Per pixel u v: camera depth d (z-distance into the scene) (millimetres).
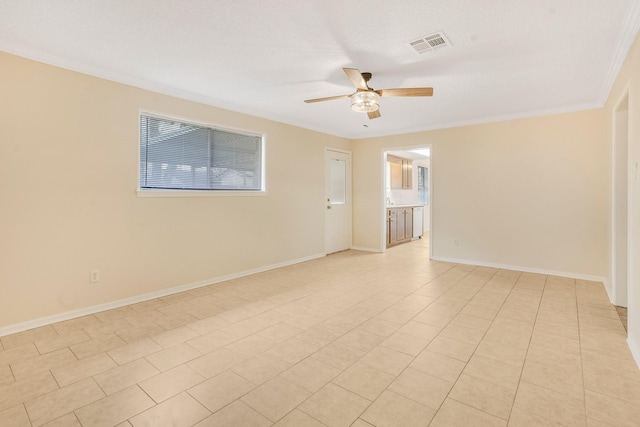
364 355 2209
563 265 4254
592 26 2227
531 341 2404
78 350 2289
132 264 3250
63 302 2824
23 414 1621
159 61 2822
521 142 4492
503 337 2471
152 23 2219
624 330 2584
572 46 2516
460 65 2879
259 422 1564
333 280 4113
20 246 2600
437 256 5312
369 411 1644
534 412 1627
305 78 3211
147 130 3387
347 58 2756
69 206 2838
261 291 3656
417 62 2818
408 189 8758
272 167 4680
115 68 2973
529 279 4113
